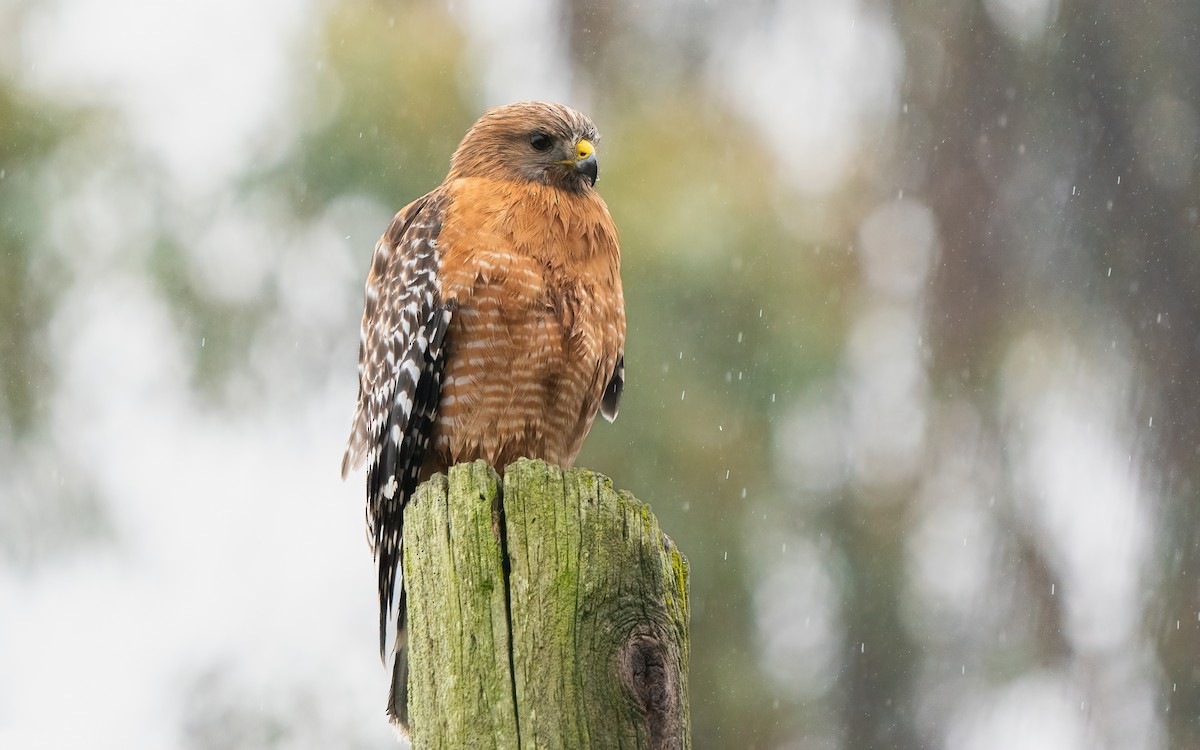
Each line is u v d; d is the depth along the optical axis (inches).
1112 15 725.3
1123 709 642.8
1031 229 698.8
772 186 585.6
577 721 188.9
